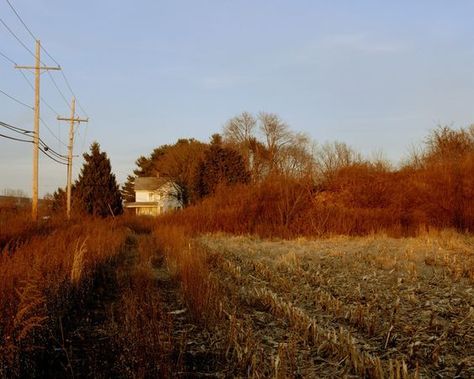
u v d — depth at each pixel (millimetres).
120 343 6918
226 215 29625
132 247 24297
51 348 7227
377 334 7758
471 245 20281
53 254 11789
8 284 8055
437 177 29188
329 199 31734
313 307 9594
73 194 46500
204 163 43094
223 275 13531
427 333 7762
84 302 10406
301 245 22625
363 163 34094
